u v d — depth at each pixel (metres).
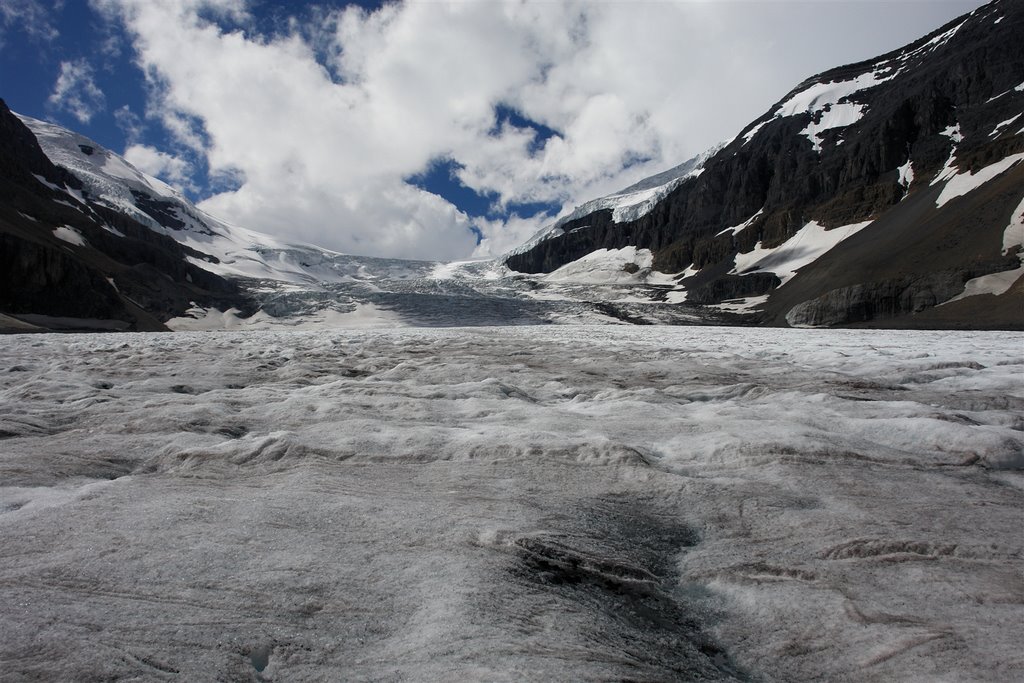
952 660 3.46
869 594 4.25
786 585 4.42
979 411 9.82
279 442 7.18
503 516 5.27
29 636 3.32
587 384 14.27
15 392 11.05
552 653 3.34
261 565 4.21
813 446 7.37
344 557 4.38
